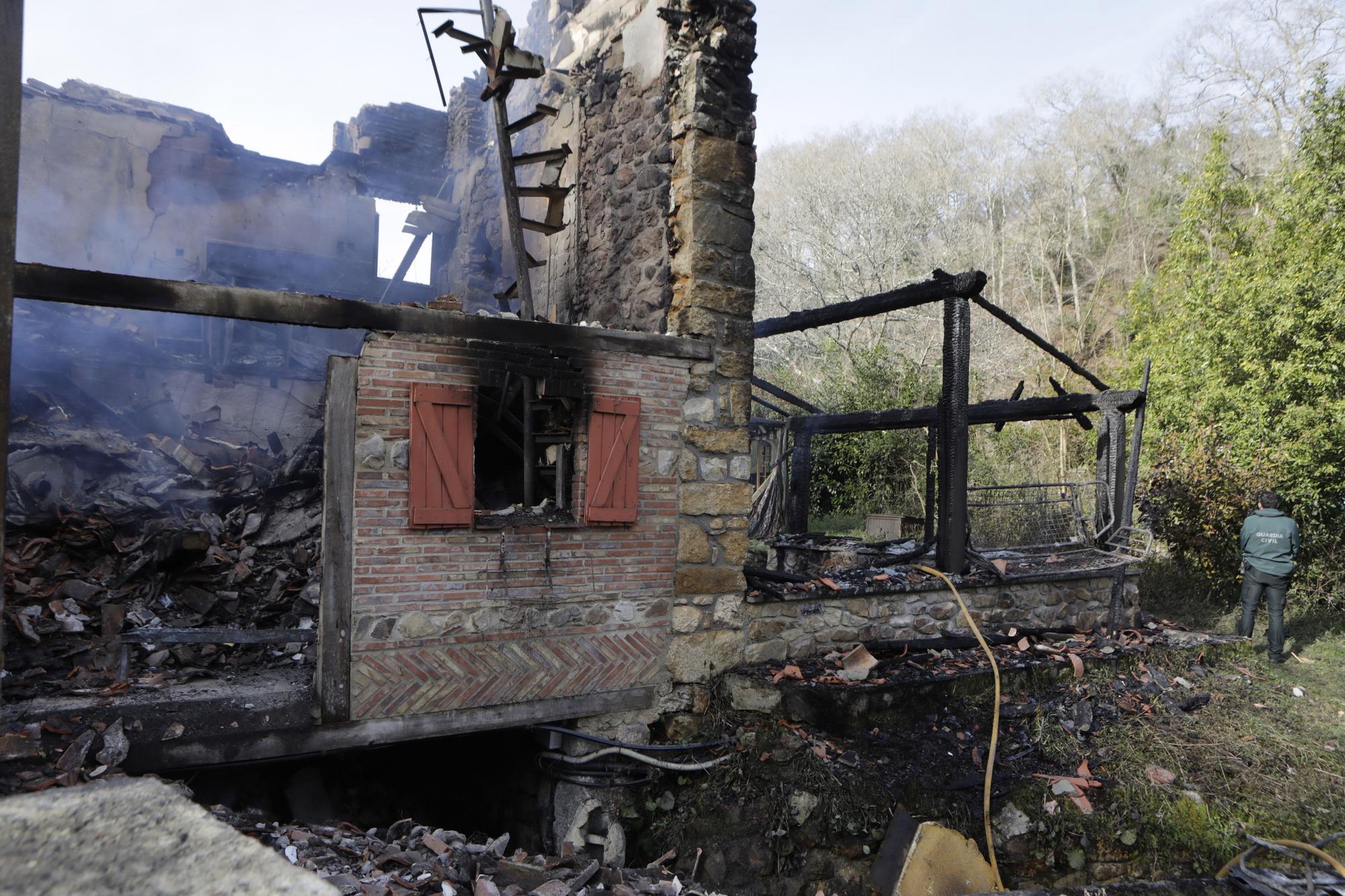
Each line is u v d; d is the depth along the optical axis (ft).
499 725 17.95
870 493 56.85
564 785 19.53
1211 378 39.63
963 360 24.98
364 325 16.20
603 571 19.21
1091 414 60.08
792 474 38.09
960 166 92.79
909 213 78.13
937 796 18.60
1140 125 88.94
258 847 5.21
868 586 23.16
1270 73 73.82
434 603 17.07
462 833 22.45
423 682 16.97
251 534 21.79
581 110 25.07
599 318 23.93
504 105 20.61
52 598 17.54
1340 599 33.24
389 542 16.61
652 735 20.31
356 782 20.83
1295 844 14.70
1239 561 34.14
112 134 38.73
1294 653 28.32
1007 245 86.33
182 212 40.09
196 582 19.69
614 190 23.52
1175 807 18.93
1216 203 45.55
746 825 18.54
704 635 20.70
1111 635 26.53
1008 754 20.21
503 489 24.95
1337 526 34.09
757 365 71.97
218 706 15.03
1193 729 21.75
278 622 19.44
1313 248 37.32
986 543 34.78
